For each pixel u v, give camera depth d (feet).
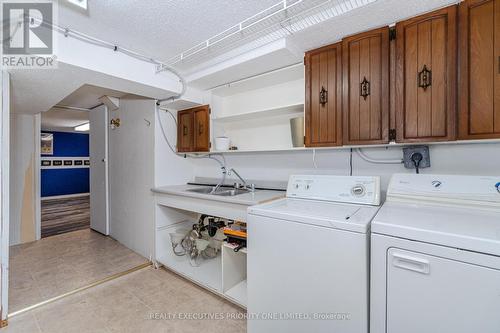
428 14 4.39
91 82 6.75
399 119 4.70
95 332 5.55
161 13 5.00
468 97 4.04
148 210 9.29
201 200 7.27
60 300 6.76
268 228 4.71
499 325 2.77
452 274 3.03
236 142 8.91
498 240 2.80
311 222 4.17
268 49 5.78
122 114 10.86
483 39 3.91
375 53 4.97
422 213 4.10
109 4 4.66
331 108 5.57
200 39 6.08
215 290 6.74
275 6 4.70
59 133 24.68
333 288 3.96
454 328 3.03
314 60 5.84
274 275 4.64
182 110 9.10
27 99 8.29
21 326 5.72
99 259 9.42
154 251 8.95
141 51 6.71
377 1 4.21
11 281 7.73
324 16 4.80
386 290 3.51
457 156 5.04
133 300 6.79
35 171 11.66
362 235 3.68
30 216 11.49
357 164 6.30
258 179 8.28
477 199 4.25
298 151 7.33
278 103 7.79
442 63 4.26
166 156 9.31
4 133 5.76
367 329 3.69
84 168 26.48
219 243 8.64
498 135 3.80
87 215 16.90
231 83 7.82
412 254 3.30
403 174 5.14
